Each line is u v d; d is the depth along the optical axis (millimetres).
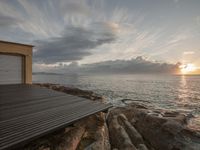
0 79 11484
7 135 3084
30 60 13258
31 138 3082
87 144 4836
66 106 5832
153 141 7875
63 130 4824
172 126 8156
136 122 9734
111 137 7285
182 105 24172
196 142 7379
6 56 11766
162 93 44094
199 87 70000
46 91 8875
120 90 50031
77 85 62188
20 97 6973
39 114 4609
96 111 5441
